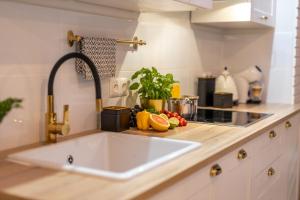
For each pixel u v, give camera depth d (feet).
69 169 3.69
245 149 5.82
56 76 5.24
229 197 5.34
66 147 4.94
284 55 9.75
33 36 4.83
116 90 6.31
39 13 4.88
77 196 3.04
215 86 9.23
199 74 9.20
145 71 6.51
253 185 6.38
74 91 5.55
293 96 9.76
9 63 4.56
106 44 5.87
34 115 4.92
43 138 5.07
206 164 4.31
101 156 5.54
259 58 10.03
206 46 9.45
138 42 6.61
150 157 5.28
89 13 5.67
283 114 7.84
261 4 8.61
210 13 8.32
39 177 3.50
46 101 5.07
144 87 6.44
